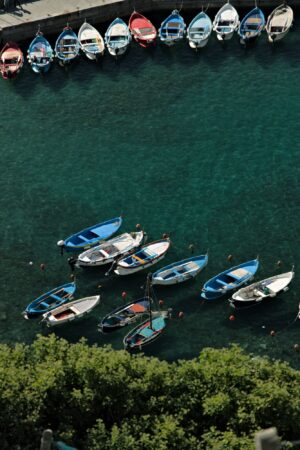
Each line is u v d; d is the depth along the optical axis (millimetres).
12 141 183875
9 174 175125
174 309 145875
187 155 178250
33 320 144750
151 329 140750
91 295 148750
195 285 150000
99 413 115312
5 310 147000
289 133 182875
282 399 111938
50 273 153500
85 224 163125
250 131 183875
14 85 199000
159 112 190125
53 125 187875
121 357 118438
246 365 119062
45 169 176125
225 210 164750
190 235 159750
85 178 173500
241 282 148000
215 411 112250
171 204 166500
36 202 168125
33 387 113750
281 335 141250
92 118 189250
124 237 157500
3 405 111562
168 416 112562
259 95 193625
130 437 108312
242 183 170875
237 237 159000
